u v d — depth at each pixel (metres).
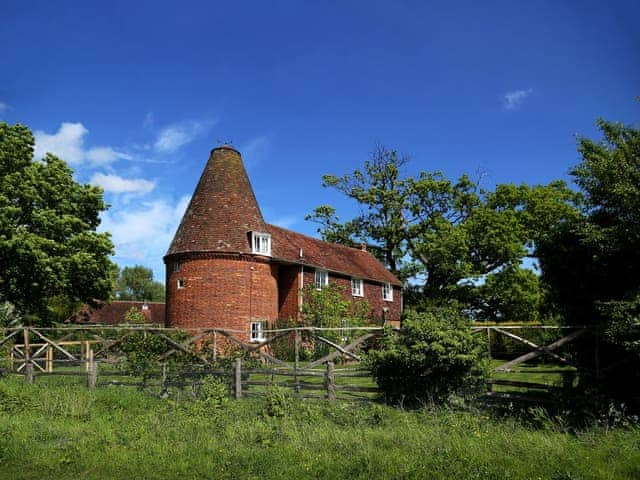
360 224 51.66
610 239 9.56
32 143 28.17
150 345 15.99
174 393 13.42
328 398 12.16
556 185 47.25
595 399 9.69
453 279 46.50
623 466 7.04
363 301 37.19
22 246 25.09
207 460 8.05
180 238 30.08
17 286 27.05
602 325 10.17
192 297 28.83
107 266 29.64
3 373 17.30
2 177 26.41
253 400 12.62
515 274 44.06
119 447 8.86
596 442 8.13
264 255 30.34
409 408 11.34
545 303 13.15
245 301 29.25
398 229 50.03
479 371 11.30
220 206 30.17
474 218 45.59
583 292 11.08
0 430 9.67
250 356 16.48
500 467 7.19
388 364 11.57
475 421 9.77
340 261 38.88
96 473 7.74
